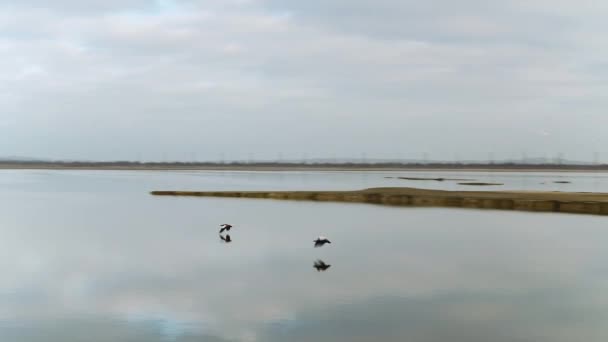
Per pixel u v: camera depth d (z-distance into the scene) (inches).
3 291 1164.5
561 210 2711.6
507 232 2020.2
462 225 2219.5
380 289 1158.3
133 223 2341.3
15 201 3582.7
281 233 2015.3
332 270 1360.7
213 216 2578.7
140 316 978.1
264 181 7253.9
